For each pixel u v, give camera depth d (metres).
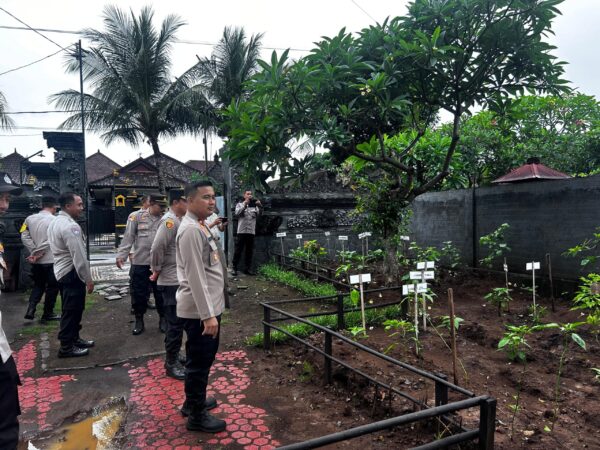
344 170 10.30
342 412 3.39
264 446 2.94
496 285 7.21
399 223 7.08
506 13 5.45
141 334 5.54
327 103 5.71
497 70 5.95
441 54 5.17
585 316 5.20
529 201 6.98
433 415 1.92
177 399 3.70
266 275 9.12
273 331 5.18
